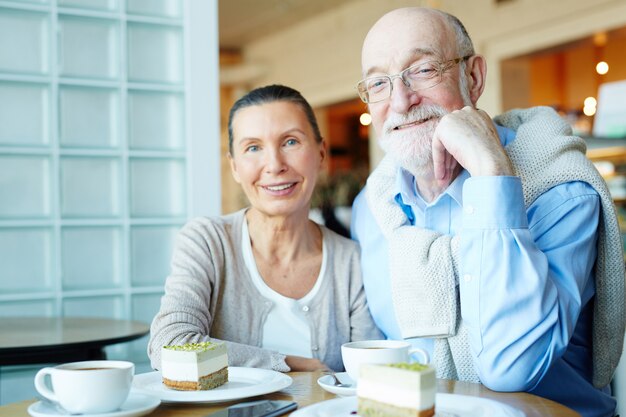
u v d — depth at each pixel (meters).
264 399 1.01
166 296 1.36
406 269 1.28
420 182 1.38
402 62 1.33
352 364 1.00
